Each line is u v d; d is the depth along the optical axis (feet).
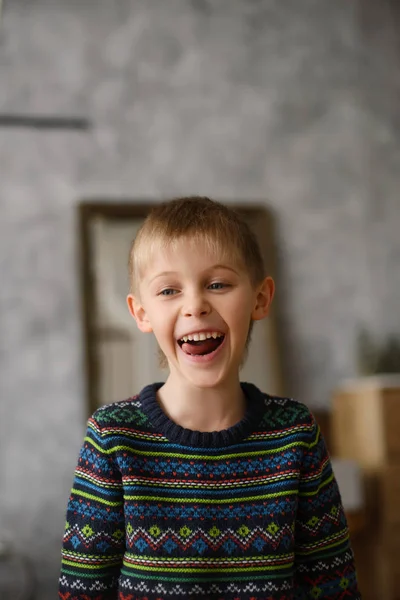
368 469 9.96
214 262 2.88
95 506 2.91
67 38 11.51
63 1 11.59
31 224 10.94
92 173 11.27
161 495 2.87
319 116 12.10
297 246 11.64
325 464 3.11
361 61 12.37
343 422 10.78
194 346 2.90
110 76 11.56
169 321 2.89
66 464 10.51
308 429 3.05
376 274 11.83
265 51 12.10
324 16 12.37
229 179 11.66
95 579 2.89
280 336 11.23
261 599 2.78
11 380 10.54
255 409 3.05
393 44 12.48
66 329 10.78
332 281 11.66
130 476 2.88
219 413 2.99
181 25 11.91
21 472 10.38
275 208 11.71
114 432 2.94
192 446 2.92
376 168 12.14
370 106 12.29
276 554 2.84
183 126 11.66
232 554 2.82
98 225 11.07
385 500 9.59
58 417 10.58
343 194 11.96
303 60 12.20
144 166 11.43
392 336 11.67
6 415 10.46
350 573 3.07
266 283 3.19
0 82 11.16
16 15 11.38
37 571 10.17
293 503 2.91
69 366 10.70
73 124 11.27
